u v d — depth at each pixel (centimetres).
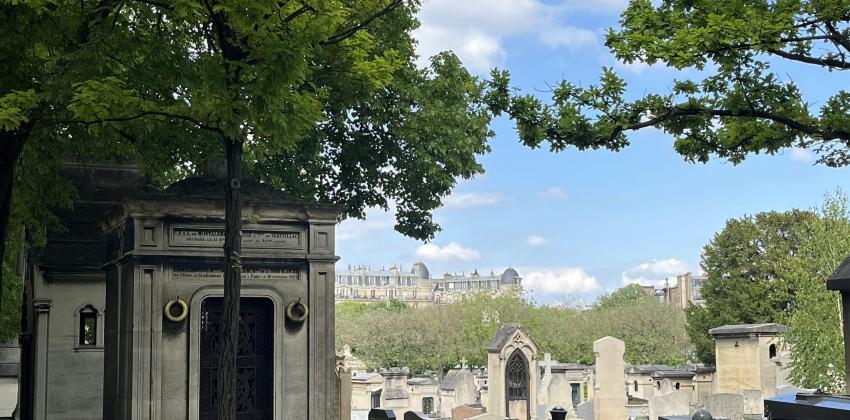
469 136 2806
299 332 1744
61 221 2136
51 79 1341
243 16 1234
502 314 10306
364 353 10688
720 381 5322
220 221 1692
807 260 4066
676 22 1681
